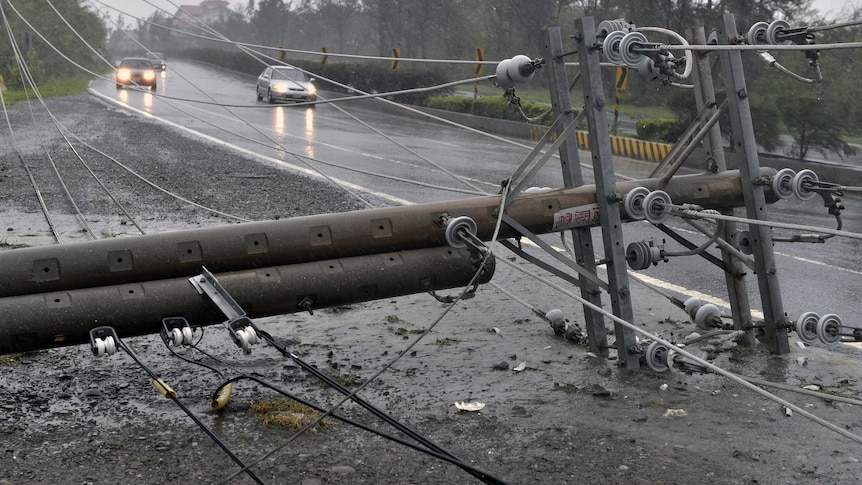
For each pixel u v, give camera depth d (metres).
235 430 4.78
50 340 4.73
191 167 16.22
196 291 4.96
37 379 5.61
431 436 4.74
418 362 6.05
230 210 12.06
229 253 5.18
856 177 18.58
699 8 30.23
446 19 58.88
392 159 19.19
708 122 6.09
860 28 23.88
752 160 6.12
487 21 57.06
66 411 5.06
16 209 11.63
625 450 4.57
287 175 15.77
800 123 22.27
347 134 24.84
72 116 25.50
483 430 4.83
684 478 4.24
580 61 5.80
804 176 5.95
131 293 4.88
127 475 4.21
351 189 14.49
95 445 4.57
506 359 6.14
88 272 4.92
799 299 8.45
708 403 5.28
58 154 17.05
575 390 5.49
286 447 4.56
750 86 23.70
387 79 39.00
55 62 47.38
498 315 7.34
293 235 5.32
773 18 27.31
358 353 6.26
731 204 6.30
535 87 51.25
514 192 5.63
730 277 6.47
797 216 14.12
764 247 6.20
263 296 5.17
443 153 21.25
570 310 7.53
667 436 4.76
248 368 5.89
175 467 4.31
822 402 5.31
